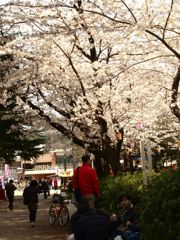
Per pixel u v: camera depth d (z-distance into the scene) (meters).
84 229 7.35
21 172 83.62
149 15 12.19
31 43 15.84
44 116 18.22
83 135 18.28
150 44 14.30
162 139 23.48
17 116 19.45
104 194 12.52
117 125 17.55
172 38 13.77
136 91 16.95
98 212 7.74
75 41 15.75
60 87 17.23
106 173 18.98
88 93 16.41
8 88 17.17
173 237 5.52
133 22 12.49
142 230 6.74
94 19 13.59
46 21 14.44
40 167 88.69
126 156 27.05
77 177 12.05
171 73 16.70
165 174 6.40
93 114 16.50
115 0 13.20
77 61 17.41
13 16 14.47
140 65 16.44
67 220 16.67
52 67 16.62
